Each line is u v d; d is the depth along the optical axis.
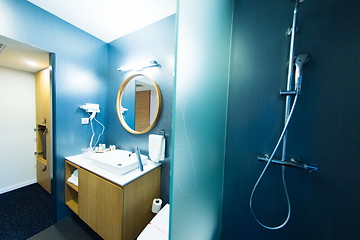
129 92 1.63
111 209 1.04
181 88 0.59
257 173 0.99
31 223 1.41
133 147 1.60
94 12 1.30
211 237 0.98
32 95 2.08
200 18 0.68
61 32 1.39
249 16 0.99
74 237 1.28
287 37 0.88
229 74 1.07
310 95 0.82
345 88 0.75
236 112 1.05
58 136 1.42
